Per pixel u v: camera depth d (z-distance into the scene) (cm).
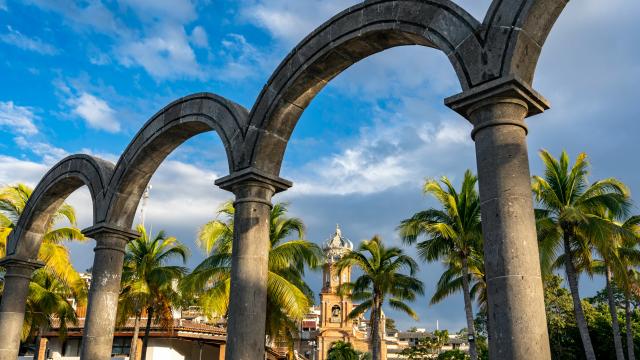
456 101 711
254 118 1002
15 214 2238
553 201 2311
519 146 670
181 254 2872
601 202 2264
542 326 615
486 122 682
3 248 2125
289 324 2325
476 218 2389
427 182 2420
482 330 5034
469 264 2653
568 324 3797
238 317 909
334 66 948
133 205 1297
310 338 7519
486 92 684
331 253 7162
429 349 6806
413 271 3038
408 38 833
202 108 1122
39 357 3512
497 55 693
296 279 2358
